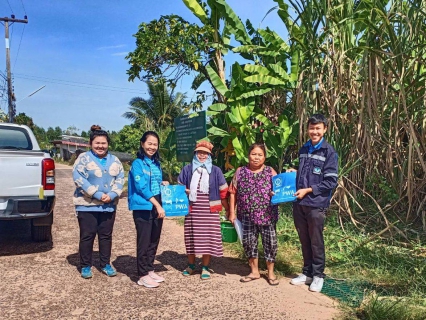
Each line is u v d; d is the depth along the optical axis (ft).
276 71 22.25
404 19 16.20
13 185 15.35
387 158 17.16
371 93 16.44
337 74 17.89
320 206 12.32
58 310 11.00
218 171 13.87
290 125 23.66
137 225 12.84
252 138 24.39
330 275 13.56
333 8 18.38
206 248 13.46
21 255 16.24
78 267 14.75
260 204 12.98
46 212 15.93
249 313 10.79
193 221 13.62
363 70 16.83
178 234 20.26
